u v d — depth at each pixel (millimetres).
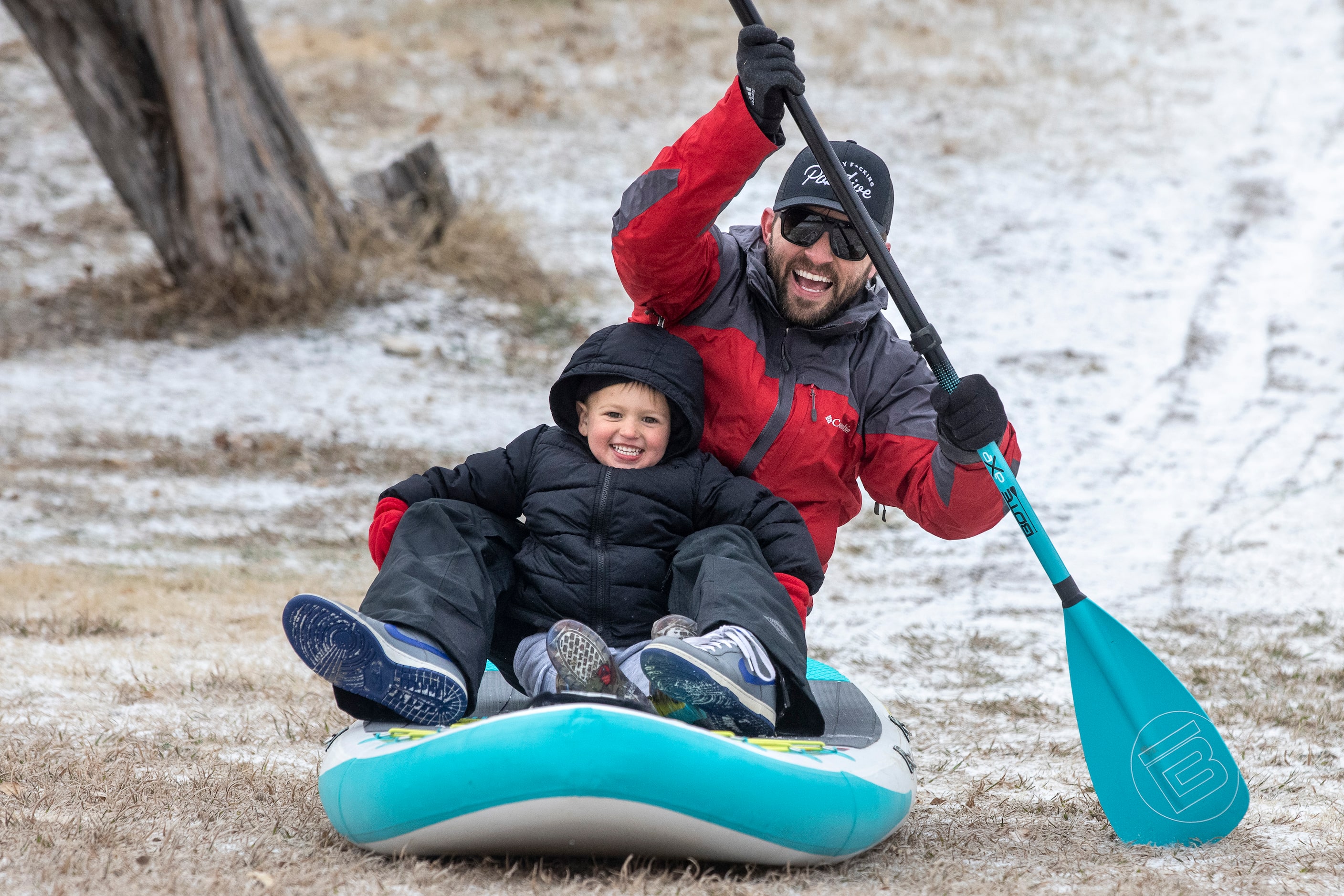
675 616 11516
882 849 11914
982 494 13195
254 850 10969
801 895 10148
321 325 49250
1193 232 59062
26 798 12438
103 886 9750
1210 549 31797
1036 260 56719
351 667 10969
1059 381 46875
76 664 20016
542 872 10547
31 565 28594
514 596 13273
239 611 25078
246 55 49031
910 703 20047
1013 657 23641
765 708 11164
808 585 12828
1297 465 38938
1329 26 80812
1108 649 12797
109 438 39750
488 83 72625
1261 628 24797
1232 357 48750
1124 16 83000
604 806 9773
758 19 12891
